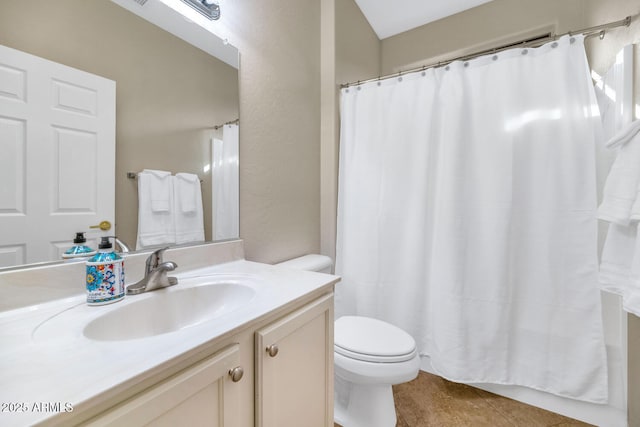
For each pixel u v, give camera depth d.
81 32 0.77
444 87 1.54
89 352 0.48
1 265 0.65
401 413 1.35
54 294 0.71
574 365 1.29
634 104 1.16
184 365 0.50
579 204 1.28
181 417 0.49
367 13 2.18
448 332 1.46
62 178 0.74
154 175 0.95
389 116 1.69
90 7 0.79
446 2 2.07
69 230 0.75
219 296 0.90
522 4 1.96
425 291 1.62
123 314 0.70
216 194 1.15
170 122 0.99
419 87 1.61
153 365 0.44
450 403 1.42
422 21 2.28
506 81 1.39
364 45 2.20
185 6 1.03
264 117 1.36
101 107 0.82
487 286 1.43
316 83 1.78
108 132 0.83
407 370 1.10
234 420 0.59
